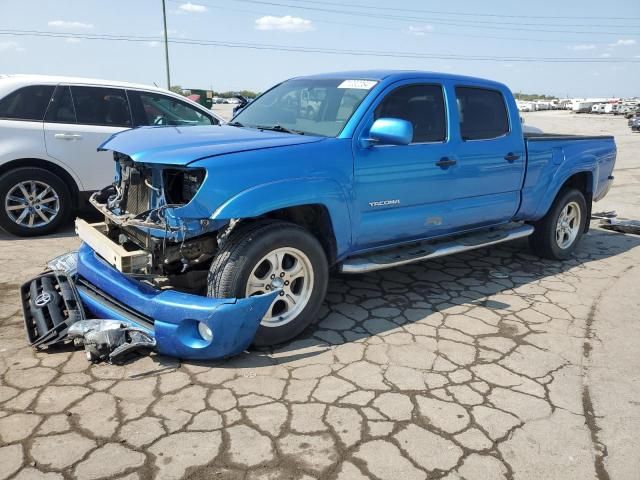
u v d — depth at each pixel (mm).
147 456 2523
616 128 39469
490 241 5102
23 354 3432
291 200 3490
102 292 3762
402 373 3396
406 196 4293
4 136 5945
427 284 5121
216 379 3221
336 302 4559
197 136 3760
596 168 6180
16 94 6066
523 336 4039
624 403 3182
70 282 3871
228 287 3357
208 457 2535
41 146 6109
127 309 3602
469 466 2561
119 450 2555
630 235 7645
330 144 3777
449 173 4562
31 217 6207
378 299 4672
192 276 3672
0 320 3932
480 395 3186
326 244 3957
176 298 3268
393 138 3764
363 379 3299
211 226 3354
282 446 2635
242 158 3346
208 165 3199
